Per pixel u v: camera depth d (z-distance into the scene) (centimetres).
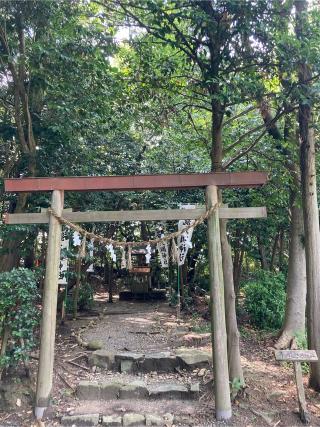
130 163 862
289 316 632
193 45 520
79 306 855
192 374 484
